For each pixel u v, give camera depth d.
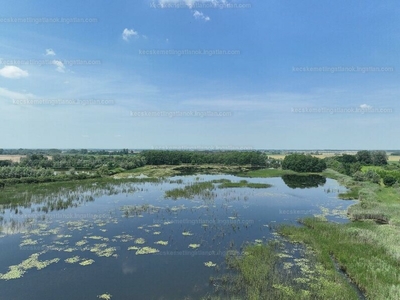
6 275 18.14
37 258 20.81
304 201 42.50
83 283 17.31
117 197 43.47
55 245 23.42
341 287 16.45
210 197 43.72
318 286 16.64
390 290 15.64
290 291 16.05
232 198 43.59
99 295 15.95
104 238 25.22
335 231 26.41
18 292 16.20
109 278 17.97
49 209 35.16
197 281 17.62
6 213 32.94
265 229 28.61
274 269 19.05
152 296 15.88
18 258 20.77
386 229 26.56
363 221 31.28
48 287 16.80
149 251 22.39
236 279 17.64
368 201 39.03
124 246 23.50
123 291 16.41
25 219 30.53
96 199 41.78
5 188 46.69
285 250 22.73
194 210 35.84
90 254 21.73
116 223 29.83
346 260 19.95
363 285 16.81
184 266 19.81
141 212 34.38
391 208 34.09
